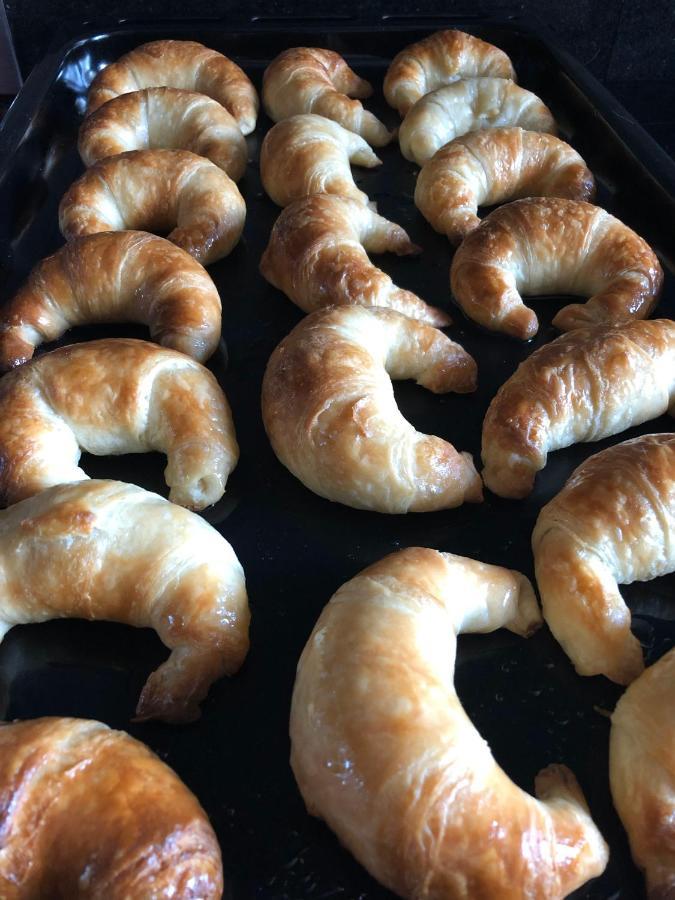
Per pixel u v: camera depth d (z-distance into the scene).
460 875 0.19
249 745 0.24
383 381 0.31
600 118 0.46
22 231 0.41
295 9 0.55
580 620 0.25
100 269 0.36
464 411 0.33
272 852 0.21
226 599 0.25
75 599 0.25
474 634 0.26
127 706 0.24
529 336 0.36
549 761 0.23
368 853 0.20
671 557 0.26
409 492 0.29
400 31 0.54
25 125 0.45
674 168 0.41
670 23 0.58
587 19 0.57
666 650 0.26
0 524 0.26
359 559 0.28
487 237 0.37
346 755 0.20
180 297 0.35
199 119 0.45
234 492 0.30
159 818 0.19
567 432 0.31
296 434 0.29
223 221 0.39
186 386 0.31
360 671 0.21
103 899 0.18
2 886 0.19
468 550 0.29
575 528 0.26
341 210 0.39
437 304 0.38
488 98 0.48
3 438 0.29
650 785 0.21
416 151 0.46
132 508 0.26
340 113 0.47
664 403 0.32
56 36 0.52
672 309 0.37
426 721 0.20
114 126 0.45
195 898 0.19
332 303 0.36
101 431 0.31
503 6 0.56
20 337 0.35
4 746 0.20
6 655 0.26
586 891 0.21
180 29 0.53
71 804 0.19
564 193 0.42
